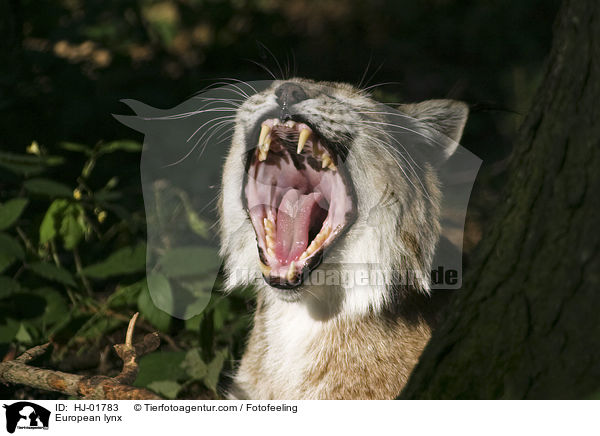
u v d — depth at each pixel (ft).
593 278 2.90
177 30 7.45
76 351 4.11
